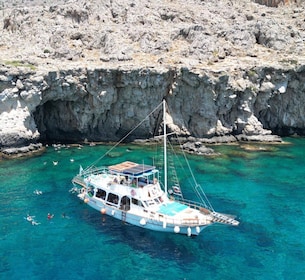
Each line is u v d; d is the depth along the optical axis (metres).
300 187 50.53
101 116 72.62
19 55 71.00
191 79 70.69
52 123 72.44
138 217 38.78
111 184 41.88
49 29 83.56
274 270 32.41
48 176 52.19
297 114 79.75
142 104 71.94
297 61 76.38
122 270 32.16
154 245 36.06
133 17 89.50
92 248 35.38
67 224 39.56
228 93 72.19
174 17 93.19
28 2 144.50
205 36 82.38
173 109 74.62
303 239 37.47
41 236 37.19
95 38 81.69
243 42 87.31
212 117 72.94
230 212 42.78
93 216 41.41
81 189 46.97
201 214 38.88
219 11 100.62
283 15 106.12
